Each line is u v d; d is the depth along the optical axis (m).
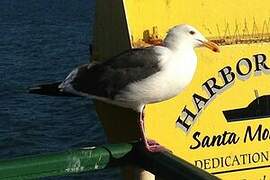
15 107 24.44
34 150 18.84
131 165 4.45
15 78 32.94
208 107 5.20
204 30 5.20
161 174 4.15
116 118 5.41
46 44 49.72
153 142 4.57
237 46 5.23
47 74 35.06
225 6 5.23
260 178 5.30
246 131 5.25
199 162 5.20
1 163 4.03
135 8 5.10
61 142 19.64
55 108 23.61
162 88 4.98
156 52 5.04
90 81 5.27
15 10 95.81
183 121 5.17
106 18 5.41
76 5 105.31
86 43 50.22
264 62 5.27
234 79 5.23
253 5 5.28
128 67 5.11
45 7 101.94
